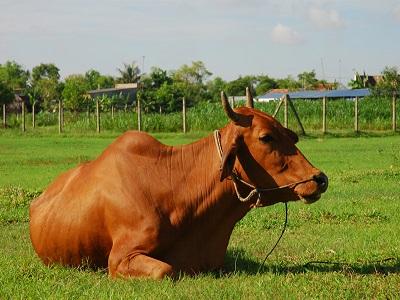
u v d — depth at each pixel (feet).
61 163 70.08
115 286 18.81
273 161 20.42
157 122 122.83
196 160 21.34
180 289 18.31
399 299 17.79
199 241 21.20
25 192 43.04
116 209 20.77
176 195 20.94
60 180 23.57
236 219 21.50
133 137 21.88
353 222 33.55
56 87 273.75
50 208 22.74
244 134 20.57
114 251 20.59
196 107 131.23
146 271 19.76
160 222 20.57
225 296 17.76
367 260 24.03
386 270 22.21
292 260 24.44
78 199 21.89
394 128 118.93
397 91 179.63
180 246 21.01
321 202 39.70
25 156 76.89
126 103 221.87
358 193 44.24
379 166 62.75
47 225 22.54
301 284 19.40
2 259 23.32
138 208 20.61
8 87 223.51
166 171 21.21
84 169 22.89
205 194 21.01
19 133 120.26
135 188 20.88
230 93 320.50
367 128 123.65
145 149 21.58
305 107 127.95
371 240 28.17
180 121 122.62
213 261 21.48
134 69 347.36
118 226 20.75
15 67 402.11
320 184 20.25
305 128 122.52
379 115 126.62
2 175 57.93
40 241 22.84
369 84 247.70
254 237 29.43
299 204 38.88
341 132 114.42
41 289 18.76
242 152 20.59
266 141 20.40
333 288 18.93
